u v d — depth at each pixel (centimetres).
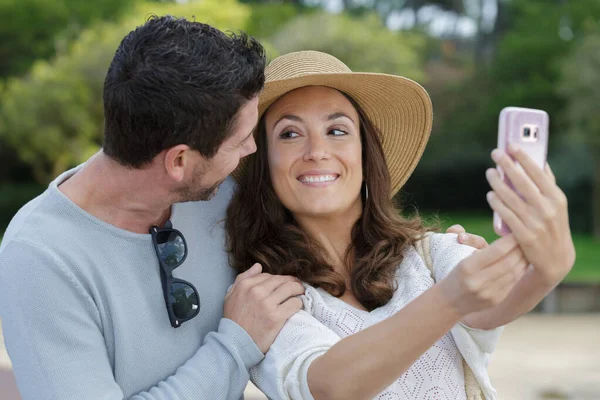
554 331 757
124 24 1530
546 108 1870
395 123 220
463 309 147
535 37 1902
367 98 208
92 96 1523
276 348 174
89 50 1533
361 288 196
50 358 157
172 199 172
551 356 636
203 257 192
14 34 1838
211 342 176
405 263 200
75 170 180
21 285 159
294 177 197
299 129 197
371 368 153
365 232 206
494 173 144
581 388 534
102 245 169
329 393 159
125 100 159
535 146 146
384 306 194
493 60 2127
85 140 1536
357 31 1603
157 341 175
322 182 196
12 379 327
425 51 2292
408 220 211
